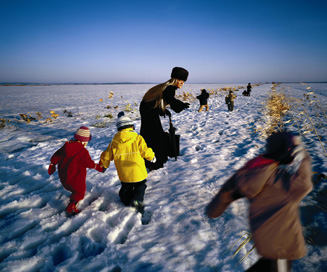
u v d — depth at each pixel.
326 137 5.50
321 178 3.32
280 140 1.28
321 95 19.42
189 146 5.54
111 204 2.90
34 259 2.01
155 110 3.31
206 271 1.87
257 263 1.40
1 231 2.43
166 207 2.83
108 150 2.70
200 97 11.94
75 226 2.53
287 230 1.24
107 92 38.59
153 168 3.40
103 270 1.91
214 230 2.37
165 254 2.08
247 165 1.33
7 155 5.11
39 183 3.59
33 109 14.82
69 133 7.71
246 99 19.34
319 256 1.96
